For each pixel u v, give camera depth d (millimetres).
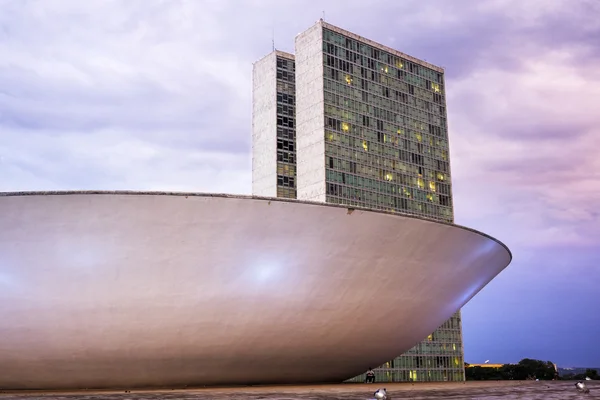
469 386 25312
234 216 18859
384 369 89375
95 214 18000
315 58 92188
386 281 21984
